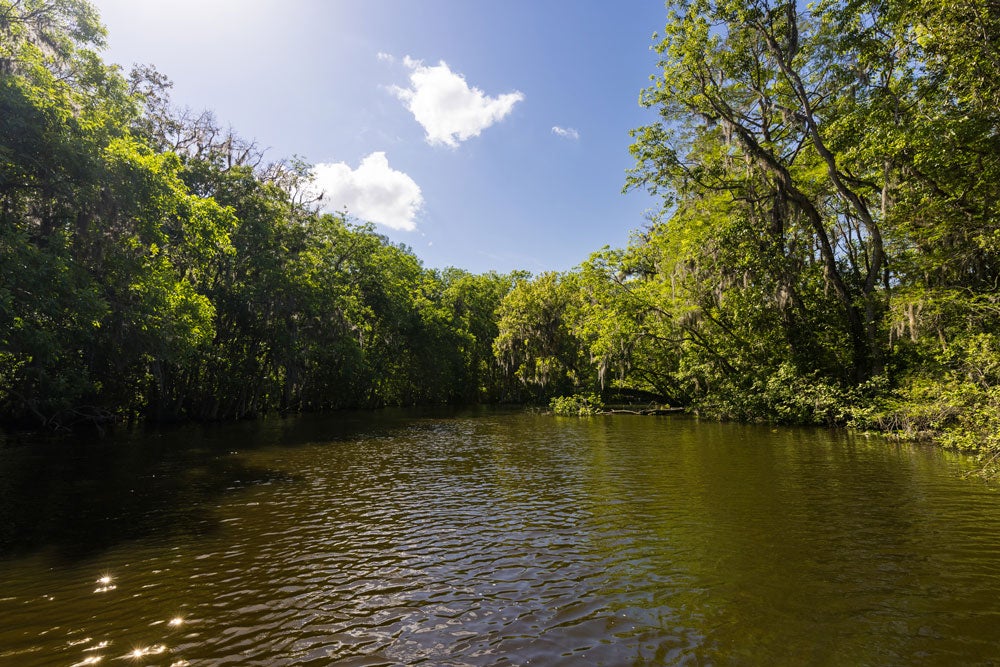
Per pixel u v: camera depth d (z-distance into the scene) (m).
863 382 21.31
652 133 24.31
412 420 33.44
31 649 4.86
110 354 20.38
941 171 16.12
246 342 32.78
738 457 15.14
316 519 9.44
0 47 13.56
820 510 9.24
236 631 5.20
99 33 17.31
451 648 4.81
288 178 34.53
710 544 7.64
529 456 16.89
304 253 34.12
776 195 22.50
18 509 10.16
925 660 4.47
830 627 5.10
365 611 5.65
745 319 25.22
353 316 41.44
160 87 25.98
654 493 10.98
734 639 4.89
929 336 18.28
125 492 11.67
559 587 6.23
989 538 7.52
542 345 45.59
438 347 54.44
